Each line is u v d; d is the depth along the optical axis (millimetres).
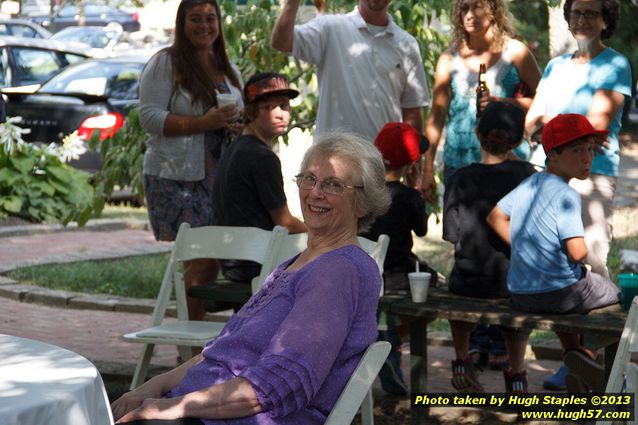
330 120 7957
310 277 4125
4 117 7703
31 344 4070
